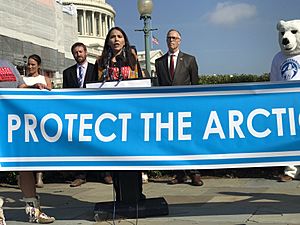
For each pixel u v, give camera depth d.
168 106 4.45
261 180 7.29
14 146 4.49
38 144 4.48
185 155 4.38
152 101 4.47
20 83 4.82
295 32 6.34
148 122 4.44
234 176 7.79
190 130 4.39
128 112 4.47
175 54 6.75
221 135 4.35
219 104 4.39
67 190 7.05
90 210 5.43
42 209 5.59
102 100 4.51
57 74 54.22
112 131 4.46
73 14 62.69
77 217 5.07
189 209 5.22
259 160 4.30
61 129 4.48
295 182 6.97
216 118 4.37
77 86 6.77
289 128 4.29
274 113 4.31
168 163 4.39
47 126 4.49
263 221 4.55
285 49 6.33
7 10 45.25
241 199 5.73
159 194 6.30
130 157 4.41
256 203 5.45
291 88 4.32
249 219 4.65
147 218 4.81
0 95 4.51
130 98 4.49
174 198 5.96
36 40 50.50
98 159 4.44
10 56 44.00
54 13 55.41
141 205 4.87
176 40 6.70
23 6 48.28
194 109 4.41
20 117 4.50
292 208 5.12
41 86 4.53
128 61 4.94
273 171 7.68
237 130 4.34
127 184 4.86
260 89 4.35
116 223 4.66
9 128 4.50
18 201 6.32
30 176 4.83
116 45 4.92
